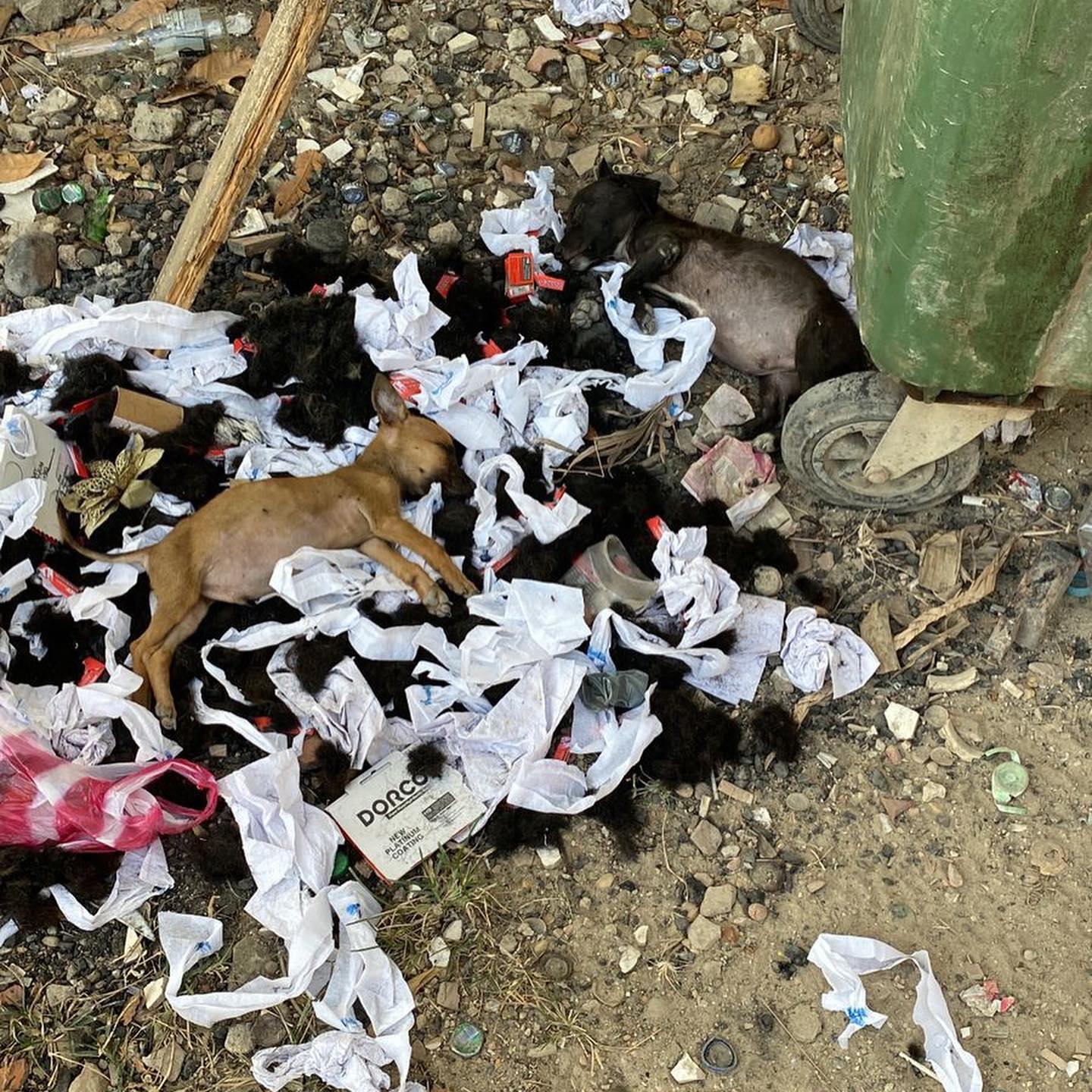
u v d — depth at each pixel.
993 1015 1.13
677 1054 1.11
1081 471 1.42
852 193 1.19
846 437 1.30
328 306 1.47
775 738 1.25
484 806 1.21
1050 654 1.31
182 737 1.25
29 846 1.15
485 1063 1.11
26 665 1.27
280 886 1.15
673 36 1.79
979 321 1.03
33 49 1.74
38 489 1.28
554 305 1.56
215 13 1.79
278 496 1.27
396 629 1.28
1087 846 1.20
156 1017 1.12
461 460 1.43
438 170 1.67
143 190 1.63
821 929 1.17
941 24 0.87
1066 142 0.90
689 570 1.31
